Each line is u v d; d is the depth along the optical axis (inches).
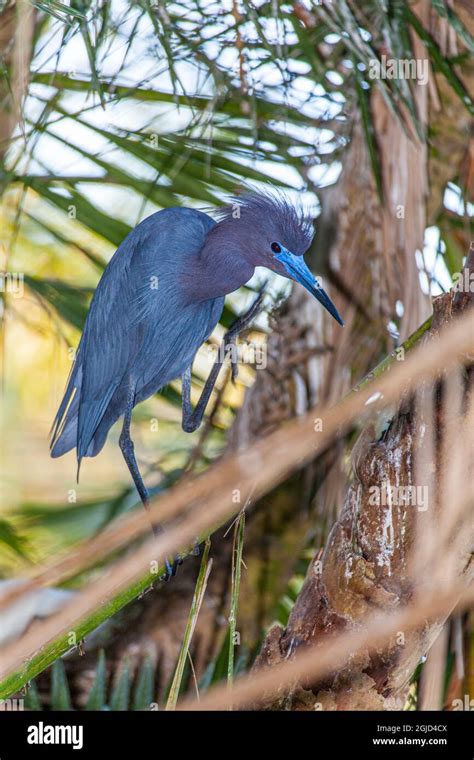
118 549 279.7
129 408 297.7
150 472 378.9
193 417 283.7
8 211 356.8
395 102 267.1
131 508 350.0
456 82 270.8
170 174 320.8
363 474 193.6
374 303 288.7
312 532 313.0
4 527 356.8
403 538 191.2
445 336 177.9
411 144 272.7
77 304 357.1
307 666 201.6
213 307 309.7
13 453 488.7
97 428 316.2
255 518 317.4
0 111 305.1
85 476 482.9
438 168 309.6
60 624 194.1
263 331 338.6
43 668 194.5
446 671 237.5
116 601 193.8
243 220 279.9
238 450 306.2
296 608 206.5
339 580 197.2
